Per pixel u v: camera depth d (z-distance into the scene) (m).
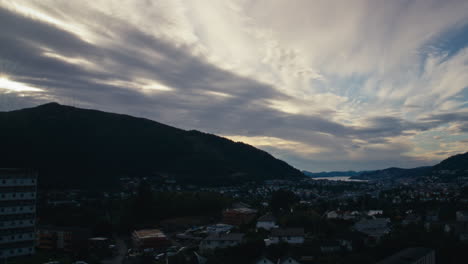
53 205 179.75
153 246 119.31
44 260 98.75
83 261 100.12
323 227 125.62
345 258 93.31
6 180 98.69
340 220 140.38
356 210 187.88
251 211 164.25
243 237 112.44
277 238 106.25
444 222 131.00
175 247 115.88
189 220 166.25
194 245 118.06
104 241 125.00
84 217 157.62
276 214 165.50
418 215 158.00
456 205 175.62
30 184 103.06
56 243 117.62
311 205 195.00
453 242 103.38
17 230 99.31
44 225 139.00
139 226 156.88
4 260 94.50
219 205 190.38
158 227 156.62
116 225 155.88
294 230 109.62
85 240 118.56
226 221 154.50
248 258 96.44
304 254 97.06
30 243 101.44
